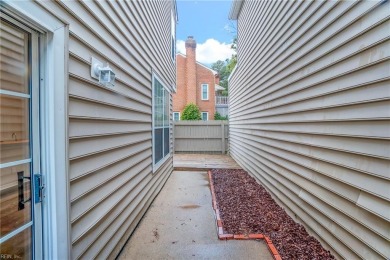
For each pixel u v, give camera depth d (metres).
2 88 1.21
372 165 1.82
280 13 3.92
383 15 1.71
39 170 1.37
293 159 3.36
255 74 5.77
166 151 6.16
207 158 9.95
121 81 2.72
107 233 2.27
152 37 4.52
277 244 2.61
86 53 1.89
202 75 18.17
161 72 5.54
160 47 5.43
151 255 2.49
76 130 1.74
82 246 1.79
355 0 2.01
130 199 3.00
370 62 1.83
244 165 7.25
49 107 1.40
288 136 3.55
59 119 1.48
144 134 3.83
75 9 1.73
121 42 2.74
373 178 1.80
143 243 2.75
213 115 18.09
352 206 2.04
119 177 2.64
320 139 2.59
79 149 1.78
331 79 2.36
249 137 6.52
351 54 2.06
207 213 3.71
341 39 2.20
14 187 1.27
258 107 5.49
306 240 2.70
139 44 3.56
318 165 2.63
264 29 4.94
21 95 1.28
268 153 4.64
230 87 10.47
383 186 1.71
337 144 2.27
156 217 3.56
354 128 2.02
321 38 2.55
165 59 6.16
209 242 2.75
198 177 6.46
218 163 8.55
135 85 3.34
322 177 2.56
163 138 5.71
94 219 2.00
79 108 1.79
